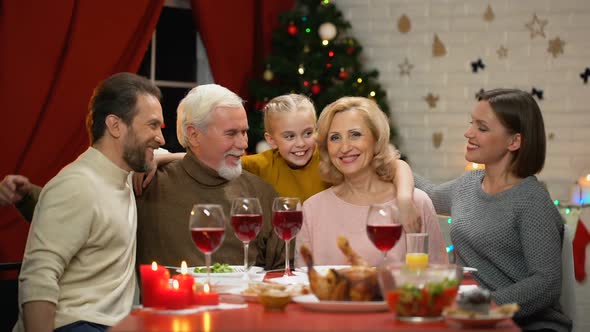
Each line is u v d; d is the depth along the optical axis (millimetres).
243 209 2352
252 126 6004
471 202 3006
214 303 1961
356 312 1873
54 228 2459
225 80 6145
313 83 6043
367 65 6559
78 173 2557
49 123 4957
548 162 6125
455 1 6336
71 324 2449
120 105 2639
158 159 3018
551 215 2844
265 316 1827
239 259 2967
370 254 2887
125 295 2639
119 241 2600
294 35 6203
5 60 4781
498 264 2889
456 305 1812
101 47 5156
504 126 2914
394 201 2957
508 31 6230
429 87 6418
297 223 2408
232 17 6172
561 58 6129
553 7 6133
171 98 6148
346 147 2889
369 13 6535
